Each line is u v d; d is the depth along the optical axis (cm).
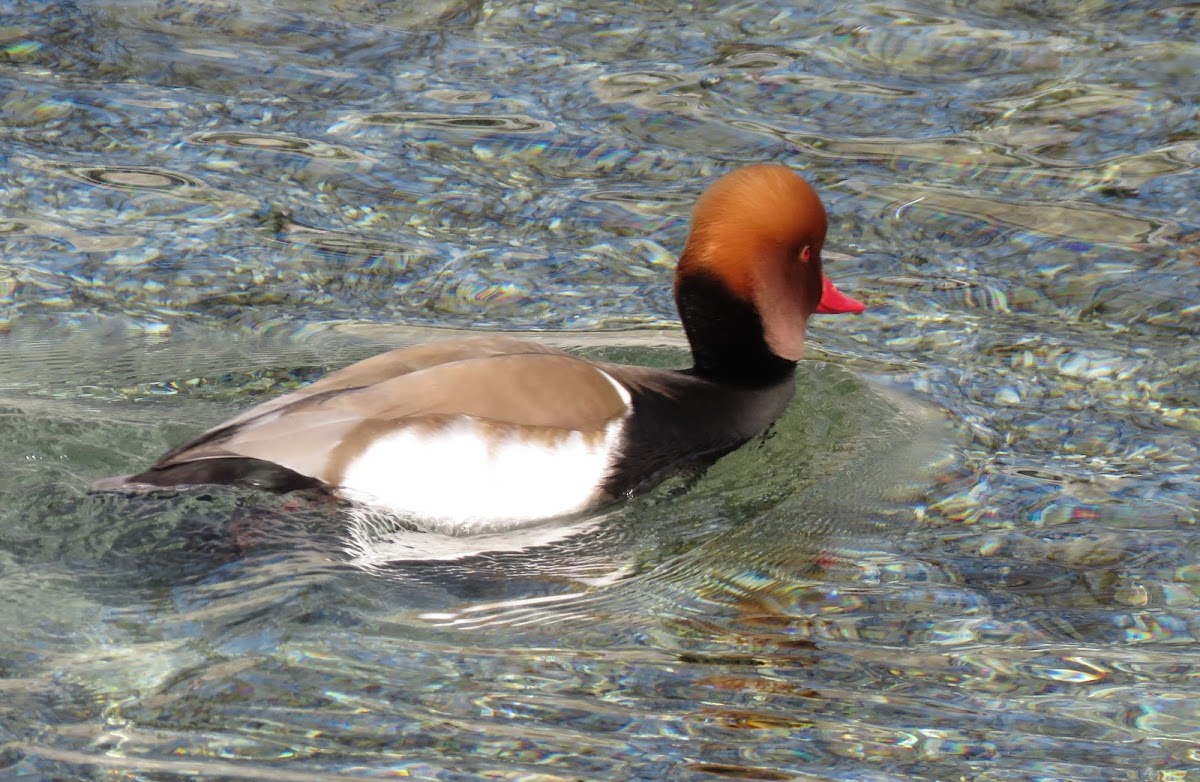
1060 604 768
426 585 754
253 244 1168
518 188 1248
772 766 636
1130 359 1044
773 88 1373
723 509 845
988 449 934
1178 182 1243
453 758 630
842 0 1515
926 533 834
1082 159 1274
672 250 1177
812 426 945
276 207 1216
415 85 1381
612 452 828
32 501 777
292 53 1428
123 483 773
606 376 859
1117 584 786
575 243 1185
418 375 803
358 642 704
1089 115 1325
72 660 675
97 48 1423
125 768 613
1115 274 1141
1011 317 1098
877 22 1473
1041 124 1317
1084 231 1191
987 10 1493
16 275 1105
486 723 655
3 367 967
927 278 1146
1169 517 853
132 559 738
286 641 698
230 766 617
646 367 916
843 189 1242
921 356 1053
